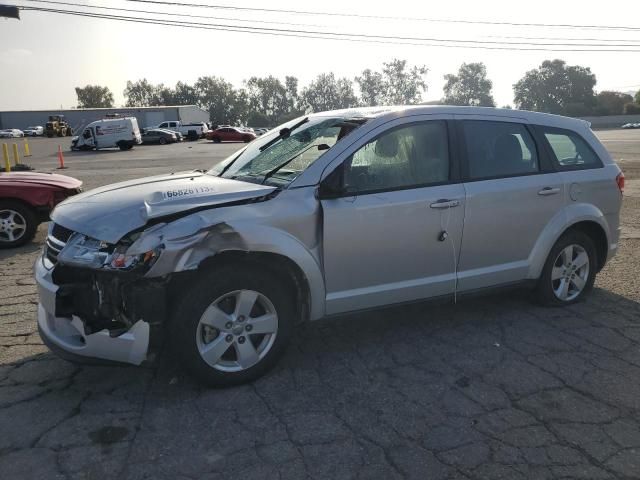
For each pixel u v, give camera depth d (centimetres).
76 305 339
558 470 280
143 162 2598
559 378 375
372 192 391
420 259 413
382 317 487
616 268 630
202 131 6172
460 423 322
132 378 378
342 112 455
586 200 494
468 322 473
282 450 297
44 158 3036
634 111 9688
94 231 337
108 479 273
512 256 459
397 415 331
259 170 420
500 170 450
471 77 10562
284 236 360
